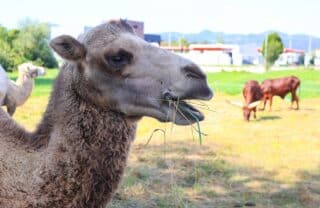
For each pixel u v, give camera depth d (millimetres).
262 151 12852
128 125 3996
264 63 65688
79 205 3768
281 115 20578
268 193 9039
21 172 3748
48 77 34656
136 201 8086
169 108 3924
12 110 10031
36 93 25422
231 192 9016
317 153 12781
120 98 3938
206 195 8750
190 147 12828
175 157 11344
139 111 3961
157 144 13156
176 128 16219
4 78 7902
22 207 3689
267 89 21797
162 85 3924
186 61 3945
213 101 25078
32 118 17094
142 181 9125
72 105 3895
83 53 3939
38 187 3709
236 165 10930
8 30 39062
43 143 3887
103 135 3852
